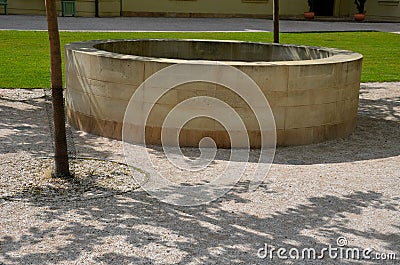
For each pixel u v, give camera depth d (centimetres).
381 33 2792
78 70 898
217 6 3434
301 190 673
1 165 726
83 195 634
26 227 549
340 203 637
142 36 2261
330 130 900
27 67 1559
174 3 3344
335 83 881
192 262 493
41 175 692
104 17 3116
